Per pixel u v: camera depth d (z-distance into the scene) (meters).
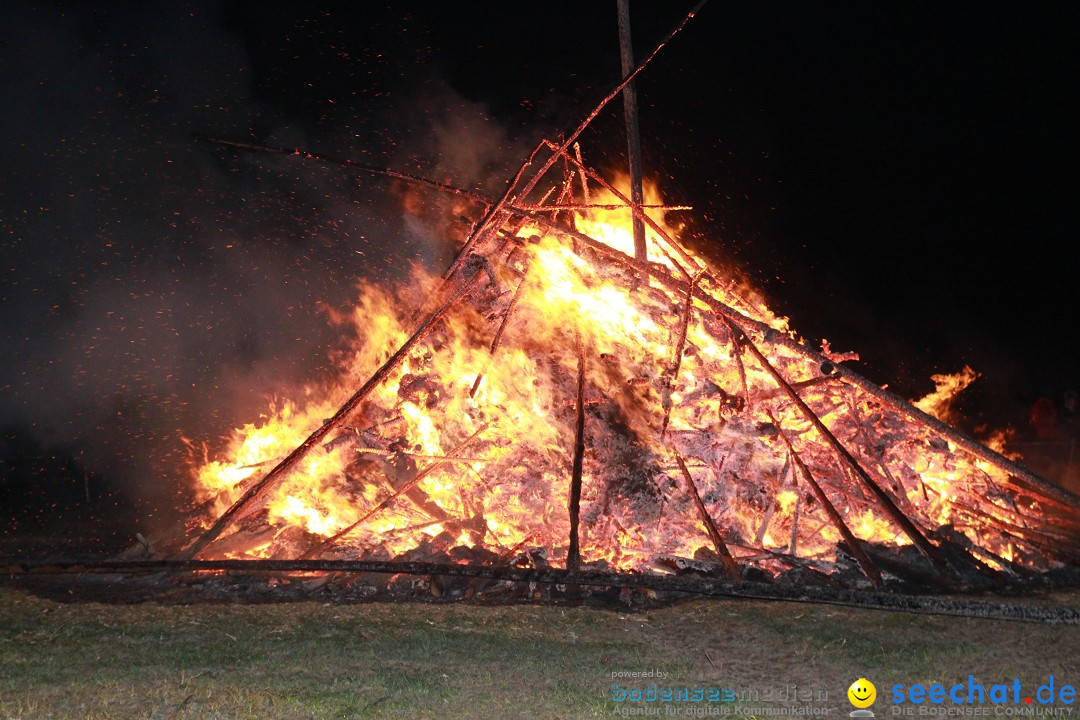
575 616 6.46
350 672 5.32
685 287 9.14
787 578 7.16
